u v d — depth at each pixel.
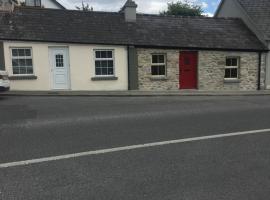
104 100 15.09
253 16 22.62
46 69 18.39
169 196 4.75
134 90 19.41
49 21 19.08
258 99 16.08
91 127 9.03
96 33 19.23
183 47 20.09
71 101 14.46
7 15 18.62
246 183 5.22
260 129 9.00
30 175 5.49
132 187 5.04
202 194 4.82
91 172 5.63
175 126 9.30
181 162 6.17
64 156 6.48
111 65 19.39
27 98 15.27
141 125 9.39
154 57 20.03
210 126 9.35
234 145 7.36
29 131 8.49
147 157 6.45
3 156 6.46
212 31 21.73
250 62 21.59
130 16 20.53
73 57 18.67
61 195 4.76
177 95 17.84
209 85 20.91
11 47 17.77
